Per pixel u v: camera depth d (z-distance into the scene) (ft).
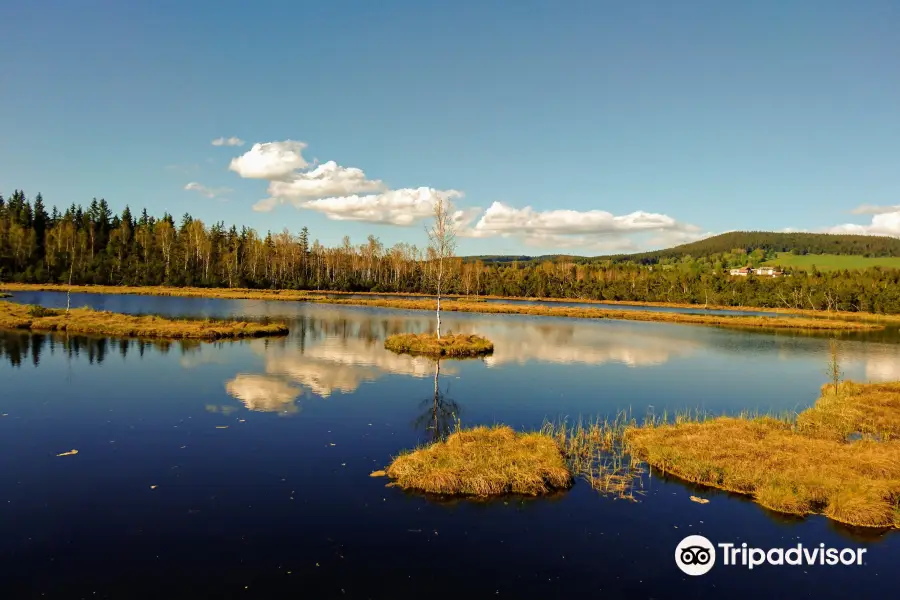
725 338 202.49
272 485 53.47
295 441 66.74
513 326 223.92
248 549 41.70
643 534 45.78
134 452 61.93
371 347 145.28
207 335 152.66
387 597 36.14
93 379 97.96
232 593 36.14
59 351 125.08
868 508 48.73
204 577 37.88
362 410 82.07
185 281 388.37
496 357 138.92
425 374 111.75
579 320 263.29
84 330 154.51
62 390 89.66
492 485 52.49
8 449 62.08
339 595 36.22
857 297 382.63
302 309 265.34
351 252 541.34
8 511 47.03
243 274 426.51
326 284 463.83
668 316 290.15
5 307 198.08
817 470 56.08
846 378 127.24
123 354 123.24
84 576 37.65
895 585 39.75
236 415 77.41
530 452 60.08
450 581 38.19
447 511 48.88
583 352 153.99
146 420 74.08
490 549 42.70
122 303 260.62
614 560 41.68
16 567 38.52
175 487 52.65
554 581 38.65
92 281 372.17
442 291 455.22
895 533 47.14
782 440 66.03
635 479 57.21
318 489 52.75
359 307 294.46
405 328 197.16
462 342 149.89
